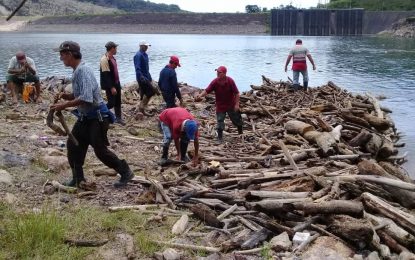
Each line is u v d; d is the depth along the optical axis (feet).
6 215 19.36
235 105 34.50
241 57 134.31
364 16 382.22
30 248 16.79
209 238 18.67
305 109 43.75
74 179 22.94
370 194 21.15
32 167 25.40
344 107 45.83
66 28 472.03
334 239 18.53
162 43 226.99
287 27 379.55
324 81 82.94
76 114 22.20
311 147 31.45
